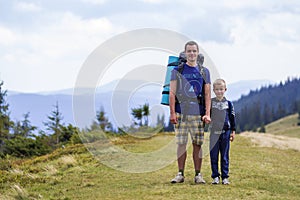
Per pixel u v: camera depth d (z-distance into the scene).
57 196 8.08
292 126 153.25
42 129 32.19
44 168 11.20
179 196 7.41
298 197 7.67
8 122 36.91
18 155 21.25
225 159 8.44
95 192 8.14
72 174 10.13
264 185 8.44
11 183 9.52
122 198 7.50
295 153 14.38
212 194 7.54
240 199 7.30
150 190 7.94
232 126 8.47
